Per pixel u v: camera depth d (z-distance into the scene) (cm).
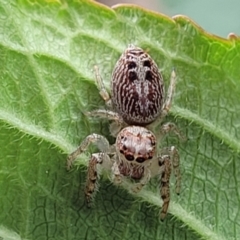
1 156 5
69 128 5
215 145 5
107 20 5
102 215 5
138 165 5
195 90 5
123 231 5
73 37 5
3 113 5
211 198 5
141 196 5
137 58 5
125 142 5
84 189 5
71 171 5
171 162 5
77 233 5
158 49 5
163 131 5
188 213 5
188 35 5
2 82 5
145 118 5
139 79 5
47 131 5
